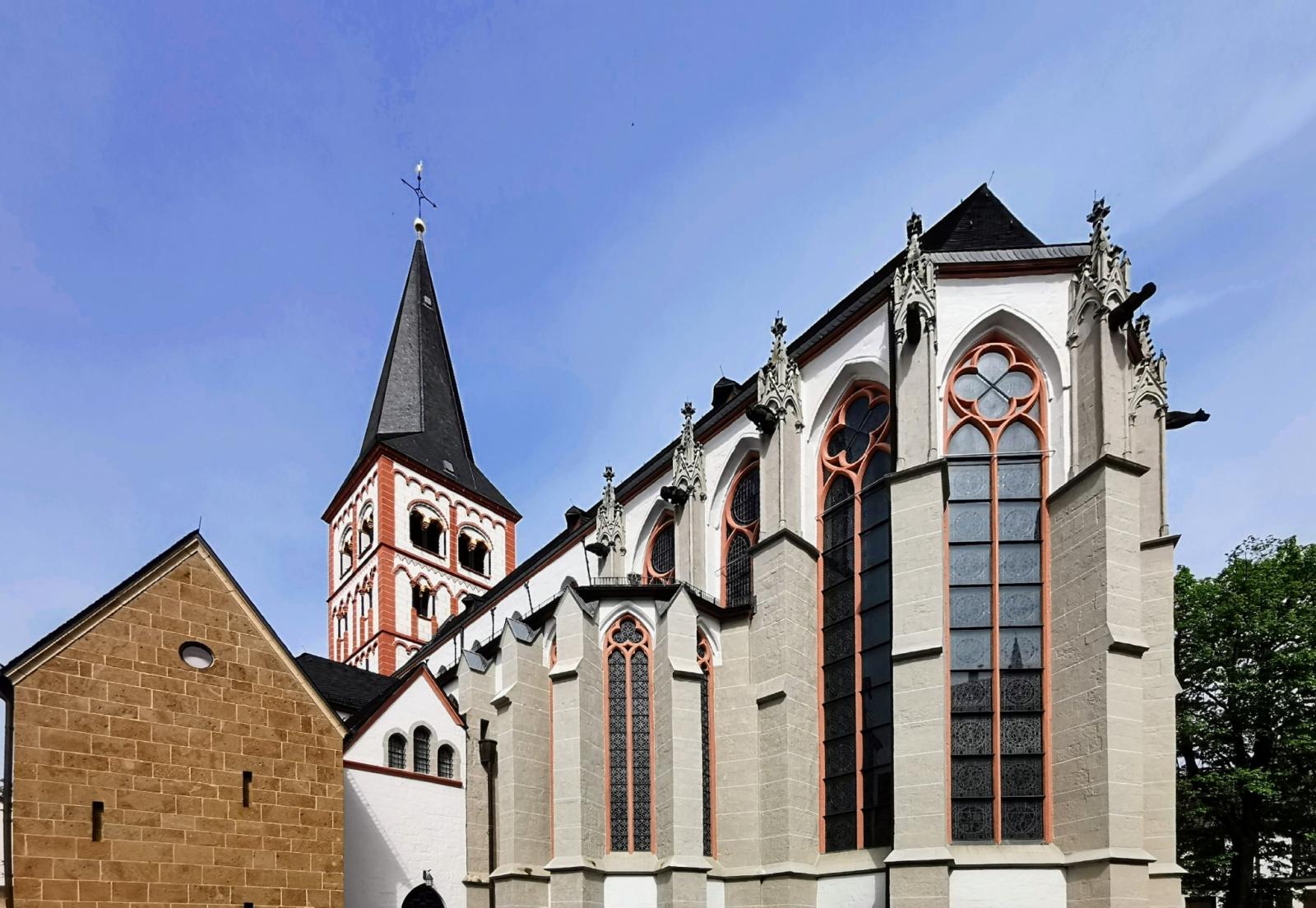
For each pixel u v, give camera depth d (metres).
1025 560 27.81
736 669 32.53
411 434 76.50
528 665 32.75
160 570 24.19
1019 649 27.00
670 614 31.14
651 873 29.33
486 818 34.91
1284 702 37.09
